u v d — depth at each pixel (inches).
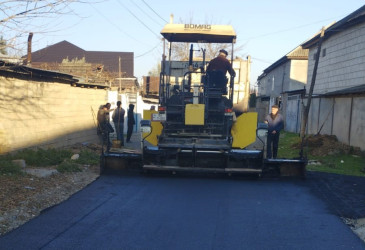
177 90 406.6
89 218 226.4
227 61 385.7
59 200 261.1
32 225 211.6
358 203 271.4
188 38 403.9
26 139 397.7
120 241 192.1
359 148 578.9
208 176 356.8
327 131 745.0
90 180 325.1
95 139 613.9
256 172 335.0
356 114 601.0
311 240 199.5
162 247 185.6
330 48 806.5
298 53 1242.0
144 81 1183.6
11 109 369.1
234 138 361.4
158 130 369.4
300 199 279.9
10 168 304.3
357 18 640.4
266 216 237.8
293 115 1070.4
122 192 289.3
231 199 275.9
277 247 189.0
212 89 365.1
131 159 354.6
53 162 369.4
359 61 673.0
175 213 239.6
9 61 304.5
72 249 181.0
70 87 510.9
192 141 340.5
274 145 438.9
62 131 487.2
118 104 609.0
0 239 190.2
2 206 229.1
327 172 401.1
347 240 200.4
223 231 209.6
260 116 1761.8
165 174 359.3
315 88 889.5
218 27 378.3
